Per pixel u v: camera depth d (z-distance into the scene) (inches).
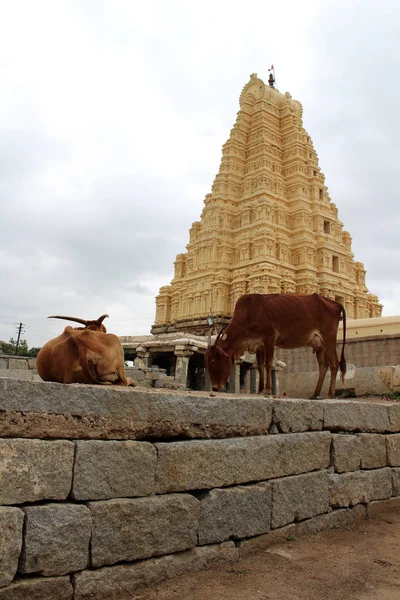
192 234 2326.5
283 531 228.8
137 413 183.6
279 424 241.1
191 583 178.5
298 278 1980.8
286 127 2311.8
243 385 952.9
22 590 142.8
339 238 2201.0
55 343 282.7
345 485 268.8
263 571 195.5
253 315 373.4
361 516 277.7
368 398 572.4
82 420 168.1
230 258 2086.6
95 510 162.4
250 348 377.7
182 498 187.9
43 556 148.3
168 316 2370.8
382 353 932.6
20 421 153.9
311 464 252.1
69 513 156.0
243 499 210.7
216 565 195.6
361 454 286.4
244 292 1918.1
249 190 2151.8
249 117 2349.9
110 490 169.8
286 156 2260.1
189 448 196.5
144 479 179.6
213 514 198.5
